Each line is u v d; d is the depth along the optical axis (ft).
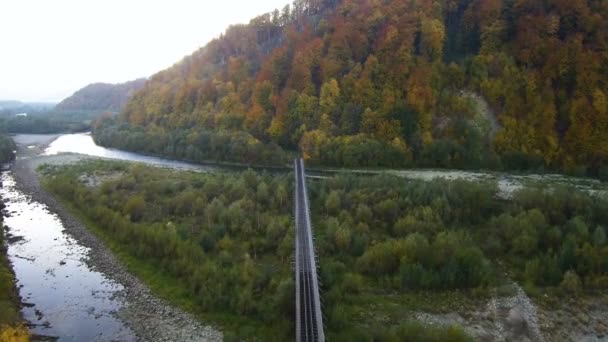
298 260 185.78
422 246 186.60
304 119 429.79
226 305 168.66
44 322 166.81
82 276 205.36
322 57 455.22
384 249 190.08
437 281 174.40
